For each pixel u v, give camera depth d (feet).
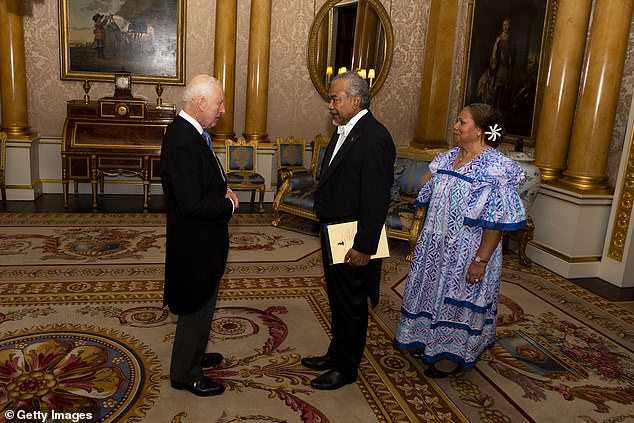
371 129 8.84
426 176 19.60
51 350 10.80
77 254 16.90
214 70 25.35
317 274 16.34
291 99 27.02
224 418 8.89
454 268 9.72
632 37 17.06
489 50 23.40
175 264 8.63
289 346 11.61
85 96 23.41
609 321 14.14
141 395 9.41
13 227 19.57
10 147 23.32
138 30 24.77
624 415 9.75
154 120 23.65
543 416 9.55
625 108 17.33
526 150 21.18
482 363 11.44
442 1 25.81
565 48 18.11
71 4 24.00
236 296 14.30
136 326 12.10
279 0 25.81
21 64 23.50
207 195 8.44
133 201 24.77
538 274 17.79
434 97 26.73
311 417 9.07
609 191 17.48
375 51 27.22
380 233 8.91
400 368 10.97
